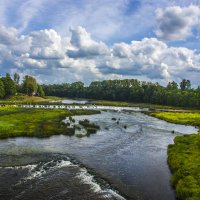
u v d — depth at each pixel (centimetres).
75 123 8481
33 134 6266
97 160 4434
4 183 3256
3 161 4166
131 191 3228
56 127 7262
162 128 8262
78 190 3164
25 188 3139
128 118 10675
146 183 3497
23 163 4094
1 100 17700
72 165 4088
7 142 5534
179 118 10875
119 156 4722
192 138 6003
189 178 3356
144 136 6688
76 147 5272
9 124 7231
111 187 3312
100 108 15512
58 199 2898
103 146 5428
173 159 4331
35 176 3547
